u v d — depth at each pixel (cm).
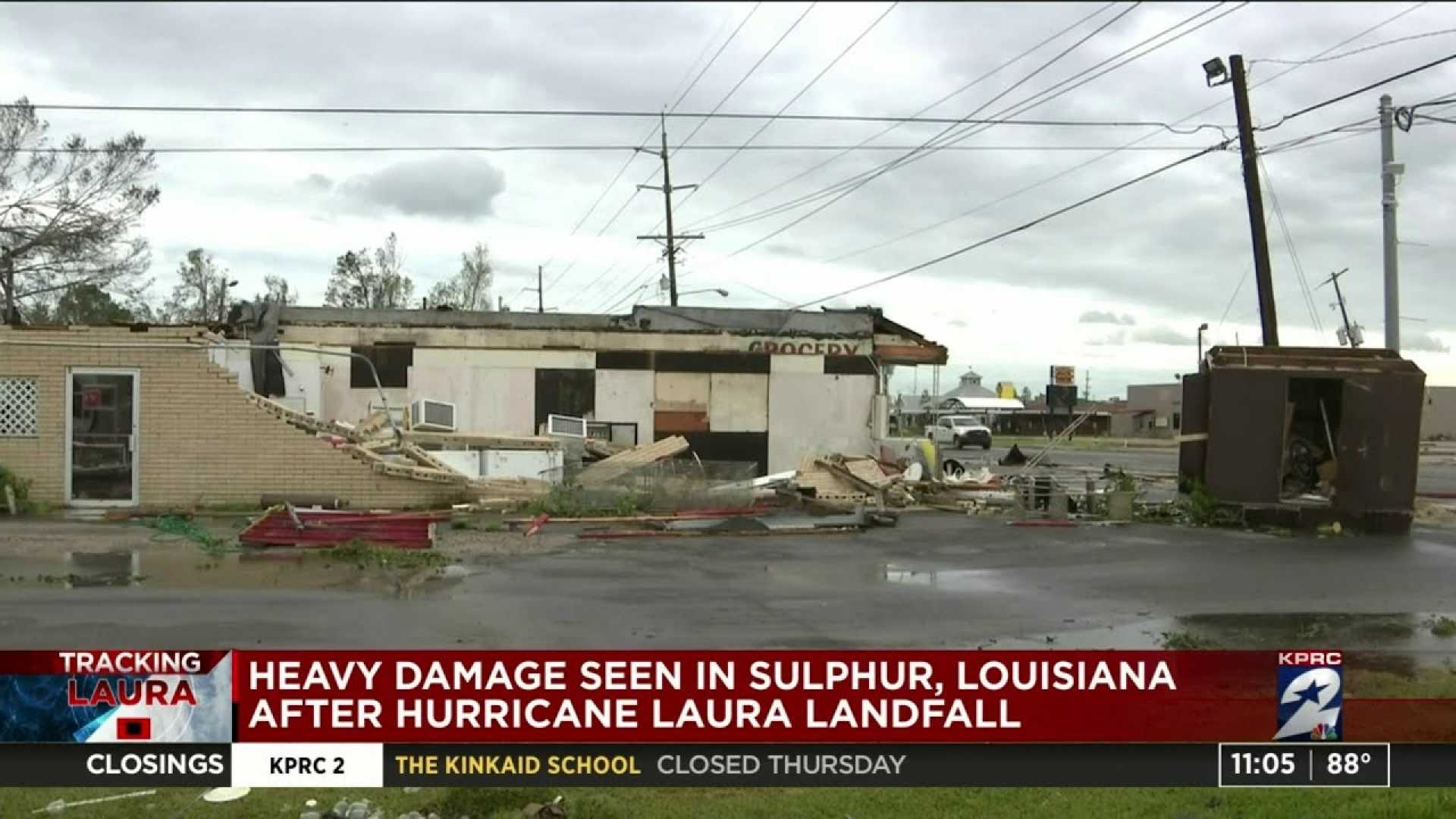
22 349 1592
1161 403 8538
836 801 533
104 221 3147
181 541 1294
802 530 1519
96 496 1609
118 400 1619
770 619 915
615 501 1641
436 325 2438
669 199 4416
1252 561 1313
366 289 6406
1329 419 1867
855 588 1073
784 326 2583
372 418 1992
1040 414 9012
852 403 2544
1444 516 1905
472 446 1955
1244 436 1722
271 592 991
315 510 1420
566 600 980
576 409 2458
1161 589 1106
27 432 1596
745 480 1912
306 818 503
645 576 1126
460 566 1163
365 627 847
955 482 2016
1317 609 1014
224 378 1638
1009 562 1277
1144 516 1758
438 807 521
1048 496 1800
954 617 942
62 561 1146
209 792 539
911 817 514
